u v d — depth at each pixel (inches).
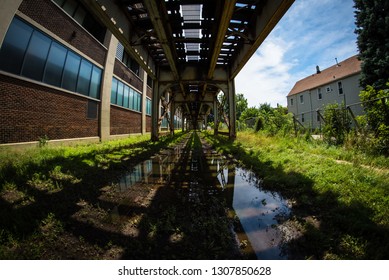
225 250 86.5
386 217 101.9
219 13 275.7
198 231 103.2
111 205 135.8
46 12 327.9
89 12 449.4
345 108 337.7
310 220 110.2
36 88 314.2
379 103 255.8
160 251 87.0
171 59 403.5
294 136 472.7
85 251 86.7
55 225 105.7
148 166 265.4
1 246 85.7
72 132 407.5
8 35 266.2
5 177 163.8
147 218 116.2
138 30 362.3
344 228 99.3
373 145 249.4
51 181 168.6
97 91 502.3
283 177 178.5
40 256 82.7
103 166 241.6
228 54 514.3
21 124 287.0
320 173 177.9
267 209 126.5
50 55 343.3
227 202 139.6
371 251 81.0
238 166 259.8
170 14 316.8
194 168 253.1
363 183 148.3
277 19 257.1
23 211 116.2
